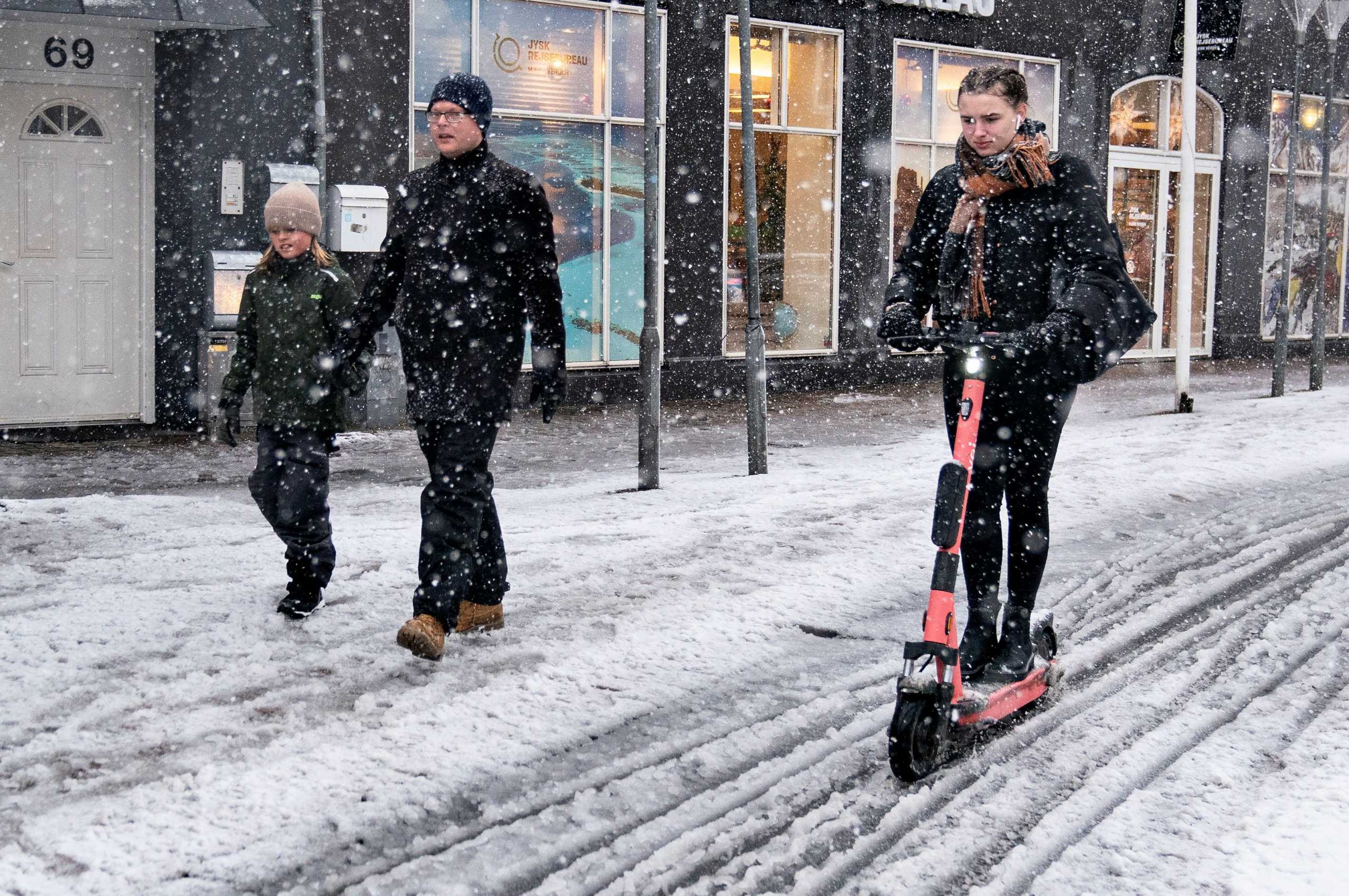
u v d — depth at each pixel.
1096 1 18.77
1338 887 2.98
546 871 3.13
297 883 3.04
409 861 3.17
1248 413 13.01
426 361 4.75
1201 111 20.56
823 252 16.31
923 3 16.66
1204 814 3.43
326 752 3.82
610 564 6.30
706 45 14.86
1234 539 7.04
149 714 4.11
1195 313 20.83
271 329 5.16
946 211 4.21
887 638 5.20
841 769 3.79
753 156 9.51
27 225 11.27
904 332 3.95
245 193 11.90
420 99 12.95
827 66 16.12
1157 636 5.21
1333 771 3.71
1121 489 8.38
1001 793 3.60
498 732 4.03
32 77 11.17
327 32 12.26
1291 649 5.02
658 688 4.49
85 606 5.36
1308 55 21.52
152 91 11.65
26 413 11.39
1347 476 9.07
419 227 4.77
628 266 14.57
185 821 3.34
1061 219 4.02
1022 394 4.08
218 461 10.14
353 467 10.00
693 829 3.37
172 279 11.77
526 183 4.72
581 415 13.56
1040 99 18.48
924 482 8.84
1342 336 22.55
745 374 15.55
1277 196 21.50
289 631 5.08
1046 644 4.52
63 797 3.48
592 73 14.12
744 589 5.86
